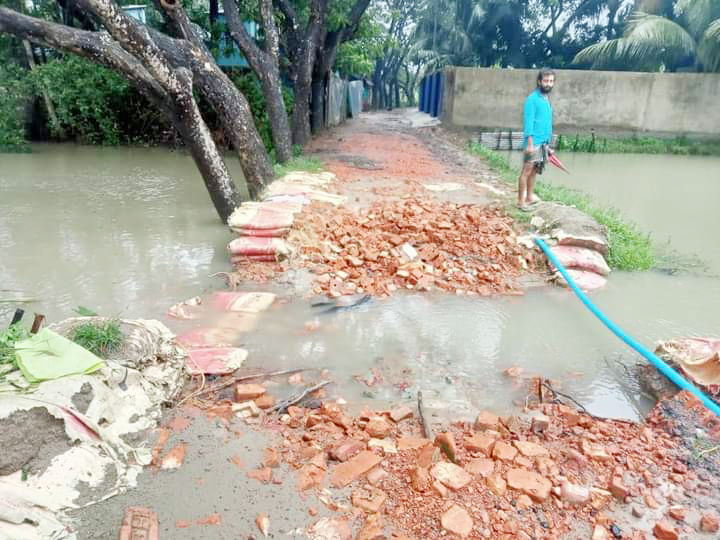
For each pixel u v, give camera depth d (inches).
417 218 271.7
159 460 107.7
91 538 88.3
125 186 396.8
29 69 633.0
